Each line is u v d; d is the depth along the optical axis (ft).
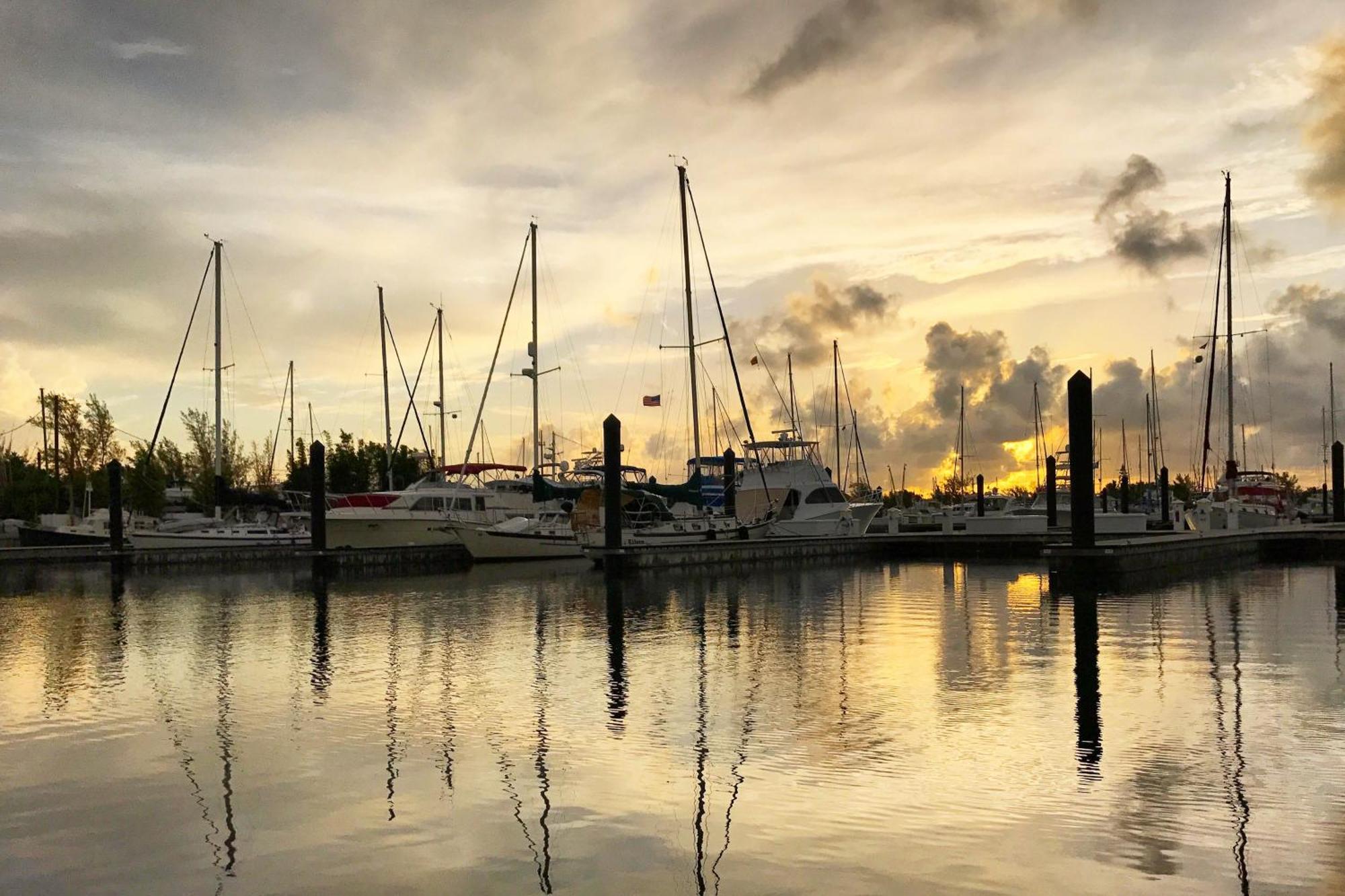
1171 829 33.14
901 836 32.89
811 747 44.14
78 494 247.91
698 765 41.55
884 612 95.71
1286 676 59.11
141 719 51.34
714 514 183.93
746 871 30.25
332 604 108.27
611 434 141.18
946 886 28.89
